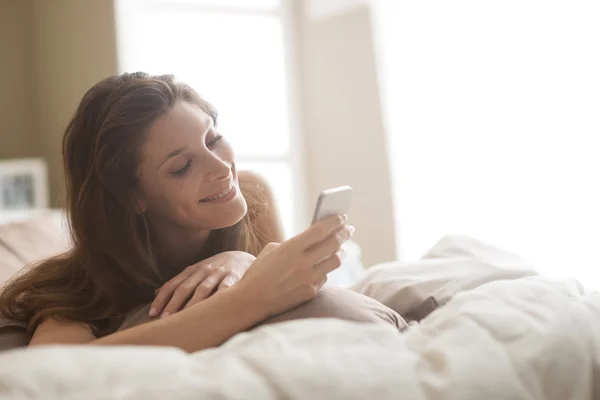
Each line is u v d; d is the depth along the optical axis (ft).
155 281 3.43
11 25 11.55
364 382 1.78
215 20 12.02
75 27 11.35
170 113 3.26
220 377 1.71
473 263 3.66
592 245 8.64
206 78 11.93
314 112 12.17
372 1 11.35
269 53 12.27
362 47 11.49
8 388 1.56
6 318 3.34
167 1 11.71
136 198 3.33
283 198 12.23
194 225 3.37
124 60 11.27
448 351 1.99
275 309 2.60
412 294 3.46
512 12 9.47
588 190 8.70
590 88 8.70
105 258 3.38
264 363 1.79
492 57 9.73
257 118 12.16
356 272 6.75
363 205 11.40
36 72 11.55
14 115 11.51
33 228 5.37
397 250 10.94
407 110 10.84
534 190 9.22
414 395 1.81
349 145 11.68
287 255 2.63
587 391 2.14
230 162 3.44
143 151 3.24
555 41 9.03
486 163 9.80
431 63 10.49
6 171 10.80
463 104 10.06
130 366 1.72
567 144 8.91
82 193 3.37
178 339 2.52
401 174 10.93
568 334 2.26
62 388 1.60
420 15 10.63
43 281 3.44
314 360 1.82
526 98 9.32
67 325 3.08
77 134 3.41
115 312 3.26
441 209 10.35
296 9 12.34
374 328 2.14
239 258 3.24
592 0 8.68
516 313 2.30
